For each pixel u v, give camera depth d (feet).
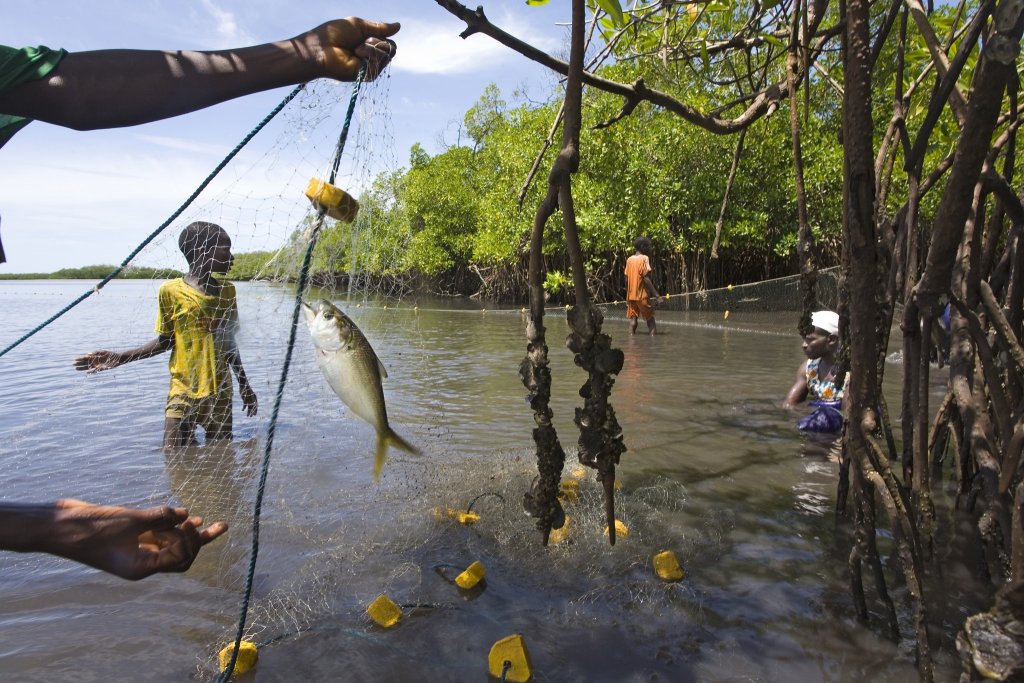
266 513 11.81
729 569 10.09
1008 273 12.11
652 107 55.98
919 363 9.68
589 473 13.74
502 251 66.39
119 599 9.28
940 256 8.17
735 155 13.37
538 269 6.95
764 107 12.66
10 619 8.77
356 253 10.19
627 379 24.63
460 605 9.20
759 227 55.01
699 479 13.75
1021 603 7.38
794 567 10.12
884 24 10.75
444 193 79.92
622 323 46.93
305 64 5.79
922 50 13.66
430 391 22.49
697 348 32.96
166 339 14.94
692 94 24.13
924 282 8.48
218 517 11.63
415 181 77.25
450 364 28.27
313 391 14.74
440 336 39.93
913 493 10.01
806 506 12.36
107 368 14.75
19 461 14.21
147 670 7.72
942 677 7.59
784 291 44.52
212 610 8.98
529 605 9.19
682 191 56.08
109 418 17.70
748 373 25.72
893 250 12.64
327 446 14.88
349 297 10.36
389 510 11.87
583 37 6.44
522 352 32.35
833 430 17.06
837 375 10.78
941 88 9.09
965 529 11.44
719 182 55.01
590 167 56.75
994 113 6.88
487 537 11.07
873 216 7.79
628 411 19.54
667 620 8.75
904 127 11.41
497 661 7.62
